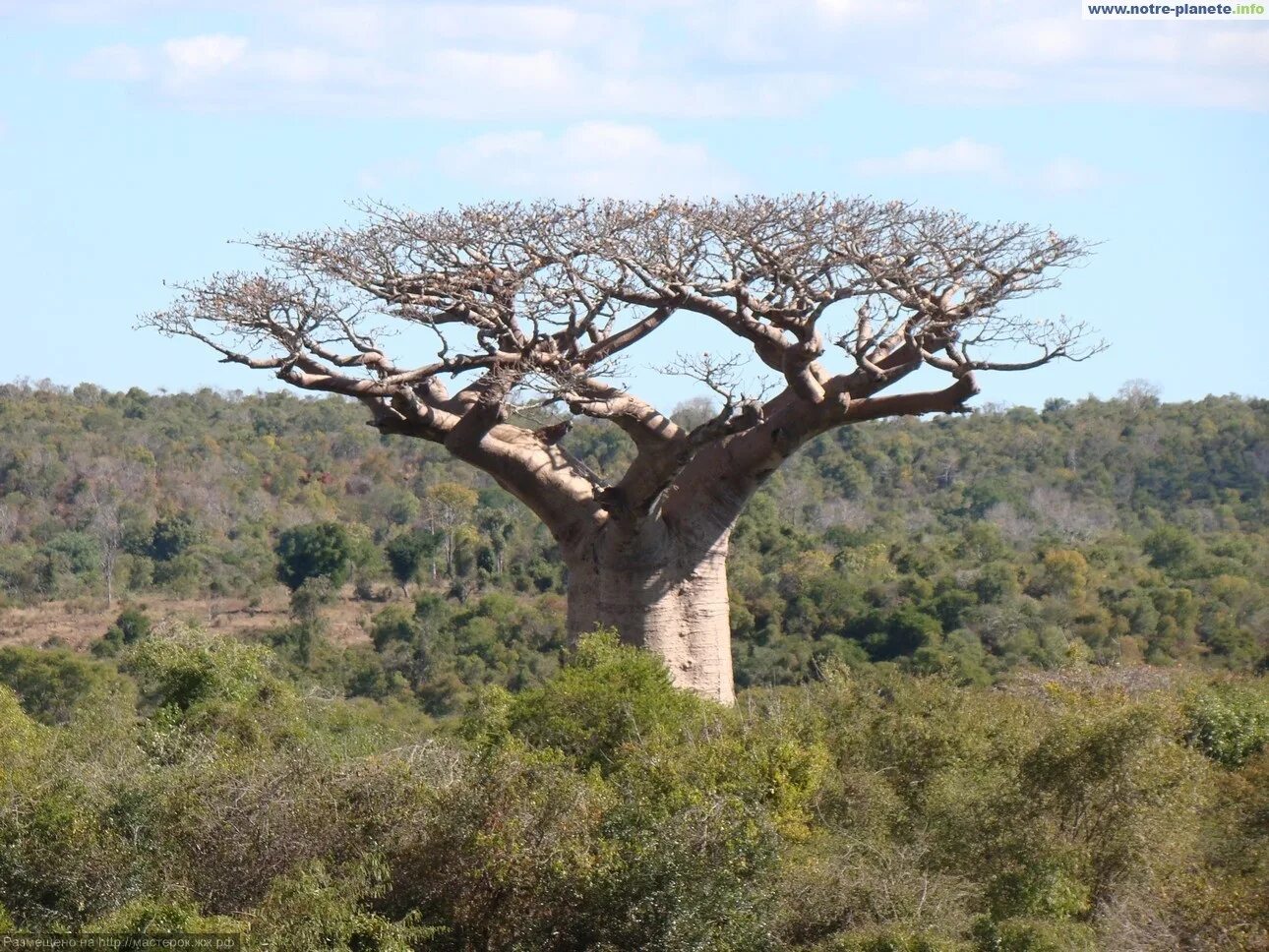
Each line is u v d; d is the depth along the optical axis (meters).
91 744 13.42
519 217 16.72
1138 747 11.18
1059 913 10.41
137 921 9.17
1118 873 10.81
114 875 10.09
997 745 12.67
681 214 16.27
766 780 11.55
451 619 37.41
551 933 9.68
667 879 9.57
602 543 16.53
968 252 16.16
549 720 13.26
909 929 9.69
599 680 13.77
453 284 17.11
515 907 9.81
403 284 17.02
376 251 16.86
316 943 9.13
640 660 14.35
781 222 15.90
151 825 10.56
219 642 17.17
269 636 37.50
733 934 9.62
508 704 14.17
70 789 10.88
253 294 16.45
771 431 16.19
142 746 13.49
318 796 10.53
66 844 10.18
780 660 31.53
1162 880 10.49
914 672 28.41
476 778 10.47
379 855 9.98
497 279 16.77
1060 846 10.91
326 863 10.07
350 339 16.81
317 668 35.16
